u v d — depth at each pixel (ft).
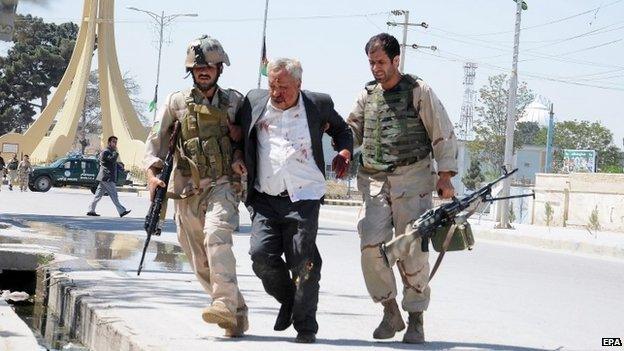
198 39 23.58
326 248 61.36
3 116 372.99
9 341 23.40
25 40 390.83
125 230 64.69
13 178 172.35
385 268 24.02
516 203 147.74
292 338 23.70
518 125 345.92
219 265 23.00
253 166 23.27
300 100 23.21
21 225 64.44
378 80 23.93
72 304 30.19
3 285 41.83
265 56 168.86
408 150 23.79
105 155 82.53
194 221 23.77
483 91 284.61
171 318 26.00
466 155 327.06
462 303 35.27
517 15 109.40
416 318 24.11
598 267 59.36
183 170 23.77
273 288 23.71
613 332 29.60
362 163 24.43
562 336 27.86
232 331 23.50
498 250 72.08
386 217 23.98
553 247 80.89
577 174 123.85
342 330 25.93
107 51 267.39
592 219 110.32
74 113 262.06
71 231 60.64
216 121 23.45
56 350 26.45
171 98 23.81
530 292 41.29
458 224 23.03
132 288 32.27
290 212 23.02
